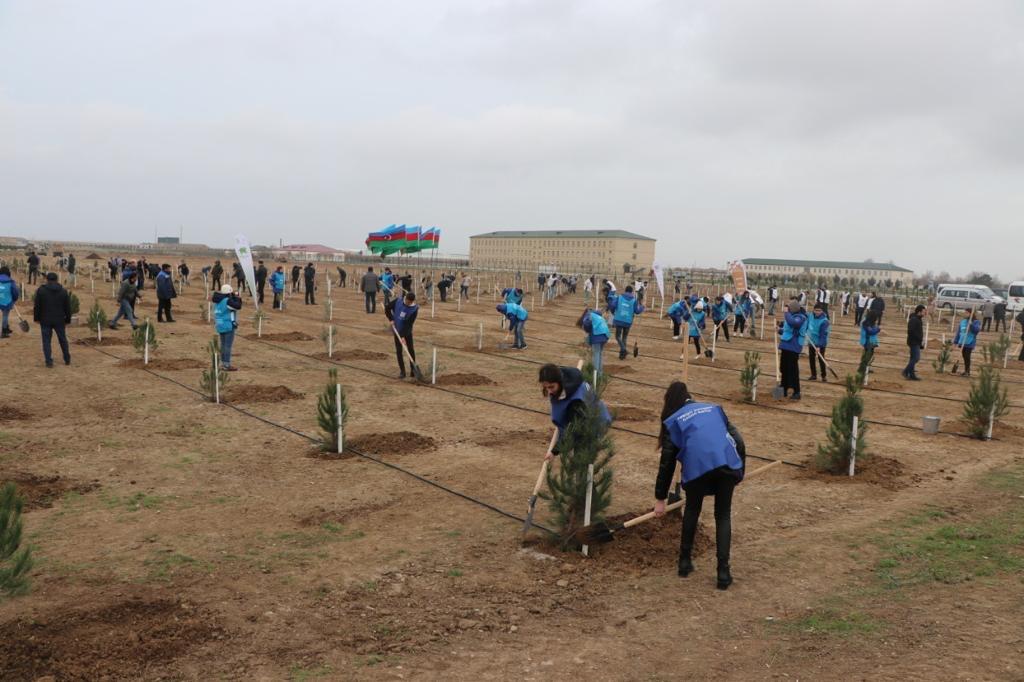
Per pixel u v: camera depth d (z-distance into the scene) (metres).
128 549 6.61
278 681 4.49
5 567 5.75
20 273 49.47
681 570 6.30
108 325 22.33
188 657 4.76
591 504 6.81
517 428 12.06
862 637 5.14
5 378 14.41
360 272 88.44
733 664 4.79
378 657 4.86
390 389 15.05
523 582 6.16
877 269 199.00
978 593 5.91
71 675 4.46
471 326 29.53
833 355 25.08
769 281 101.19
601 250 165.88
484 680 4.58
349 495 8.43
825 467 9.87
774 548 7.01
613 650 5.03
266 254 148.62
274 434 11.13
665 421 6.34
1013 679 4.43
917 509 8.24
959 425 13.28
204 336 21.98
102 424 11.35
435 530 7.34
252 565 6.33
